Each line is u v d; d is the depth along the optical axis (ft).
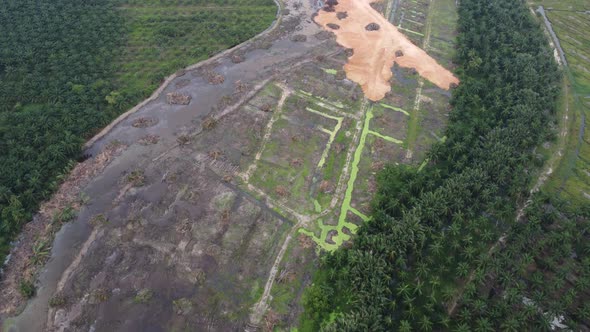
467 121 314.14
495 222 257.34
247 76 364.79
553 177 289.94
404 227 234.99
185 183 279.90
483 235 241.14
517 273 229.66
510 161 273.95
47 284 228.84
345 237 254.88
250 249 246.88
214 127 318.24
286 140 310.86
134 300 222.48
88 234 251.19
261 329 214.69
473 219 249.34
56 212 259.80
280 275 235.20
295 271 237.86
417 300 219.61
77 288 226.79
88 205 265.54
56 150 281.74
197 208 265.95
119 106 326.03
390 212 253.65
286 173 289.12
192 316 217.97
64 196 269.03
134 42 390.42
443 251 237.86
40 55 355.77
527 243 240.94
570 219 257.55
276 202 272.31
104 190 274.36
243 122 322.75
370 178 288.51
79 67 349.20
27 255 240.32
